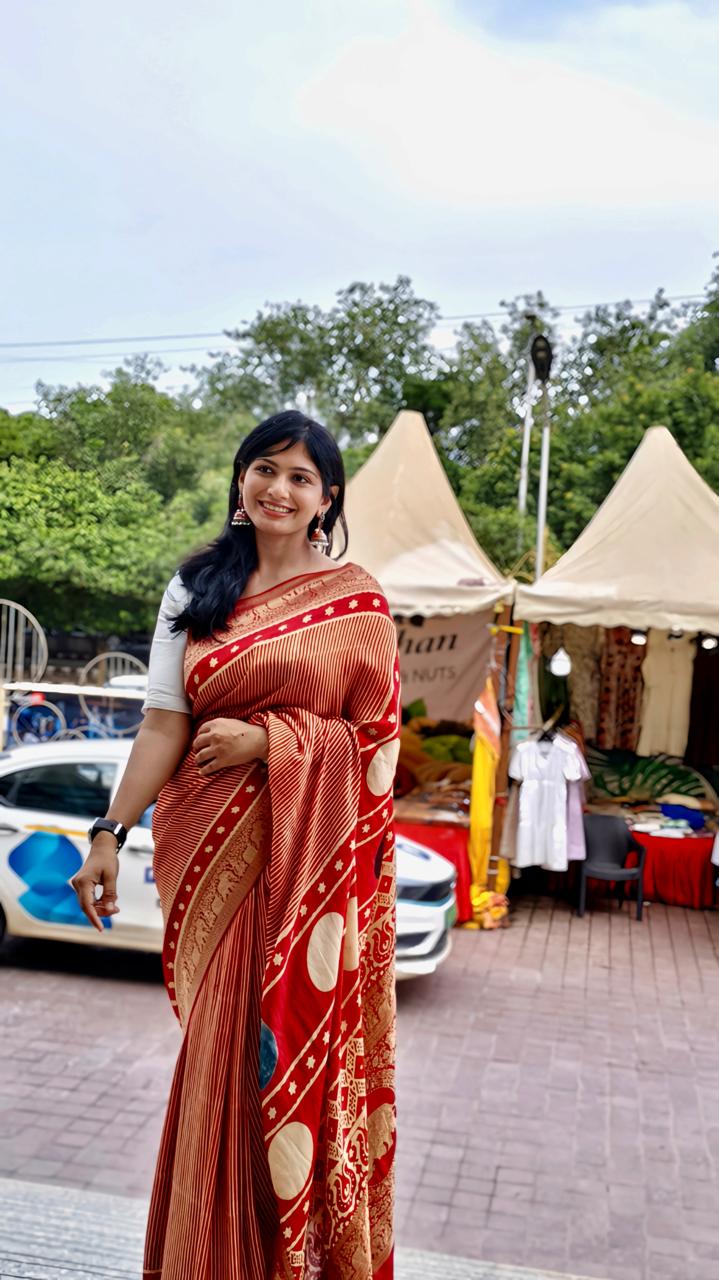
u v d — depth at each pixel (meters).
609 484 18.66
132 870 7.34
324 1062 1.96
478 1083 6.14
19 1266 3.14
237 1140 1.94
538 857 9.58
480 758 9.50
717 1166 5.22
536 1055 6.61
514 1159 5.23
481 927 9.41
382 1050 2.15
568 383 21.38
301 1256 1.92
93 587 12.88
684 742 11.87
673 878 10.38
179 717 2.11
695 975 8.36
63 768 7.65
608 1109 5.85
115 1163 4.94
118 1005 7.06
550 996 7.75
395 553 10.62
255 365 26.20
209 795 2.03
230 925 2.00
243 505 2.14
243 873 2.01
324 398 26.42
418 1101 5.86
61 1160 4.95
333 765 2.00
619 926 9.66
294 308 26.42
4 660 13.30
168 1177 2.02
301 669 2.02
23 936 7.53
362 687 2.07
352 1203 2.03
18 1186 4.02
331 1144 1.99
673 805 11.08
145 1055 6.25
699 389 18.72
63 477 11.28
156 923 7.31
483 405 23.58
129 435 12.28
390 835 2.13
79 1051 6.28
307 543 2.17
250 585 2.12
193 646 2.07
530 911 10.06
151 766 2.08
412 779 11.42
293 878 1.96
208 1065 1.95
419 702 12.37
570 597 9.47
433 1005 7.45
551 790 9.58
